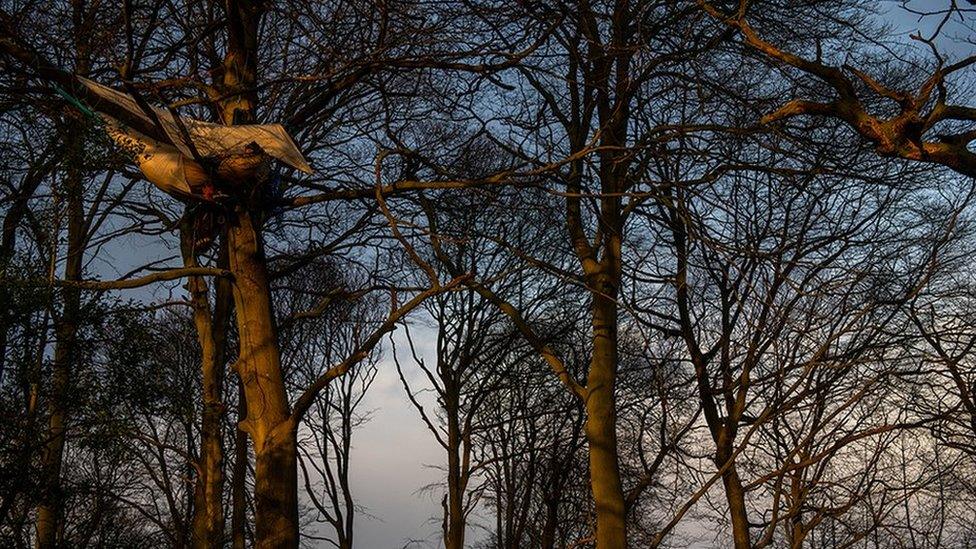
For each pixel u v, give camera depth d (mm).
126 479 19297
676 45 13906
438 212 15969
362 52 12336
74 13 12578
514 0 12586
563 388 21719
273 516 11219
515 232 19719
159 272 11531
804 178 15172
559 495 20375
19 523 11781
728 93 13188
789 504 17438
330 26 12703
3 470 11055
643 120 14766
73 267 14570
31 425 11172
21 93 11422
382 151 11156
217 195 10992
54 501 11891
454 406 19812
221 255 15094
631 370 20234
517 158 14914
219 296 15336
